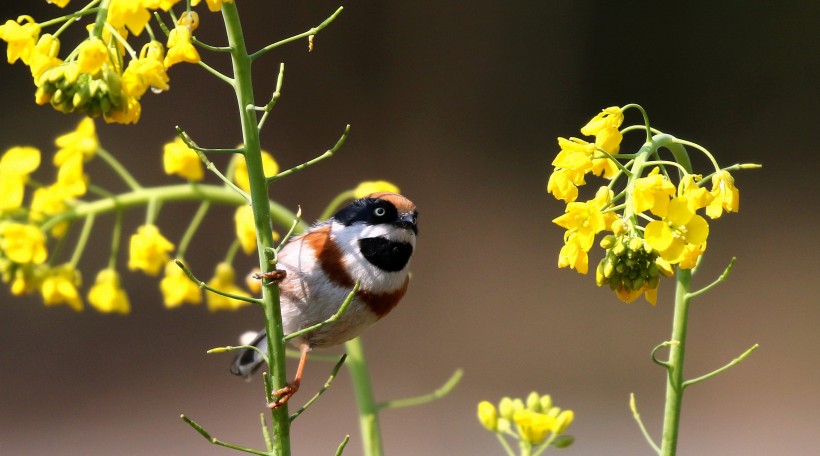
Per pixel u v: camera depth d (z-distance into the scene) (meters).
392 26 19.89
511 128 19.91
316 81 19.55
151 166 18.05
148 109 18.64
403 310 16.52
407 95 19.83
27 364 14.31
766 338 15.73
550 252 18.05
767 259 17.83
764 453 13.10
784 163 19.69
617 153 4.21
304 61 19.50
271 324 4.08
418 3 19.97
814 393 14.34
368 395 5.72
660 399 14.09
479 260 17.83
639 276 3.92
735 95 20.14
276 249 4.03
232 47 3.96
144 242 5.34
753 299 16.78
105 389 13.92
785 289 17.03
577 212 3.93
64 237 5.33
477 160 19.62
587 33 20.14
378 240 5.54
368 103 19.69
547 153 19.75
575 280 17.23
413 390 14.35
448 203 19.00
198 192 5.52
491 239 18.31
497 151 19.73
